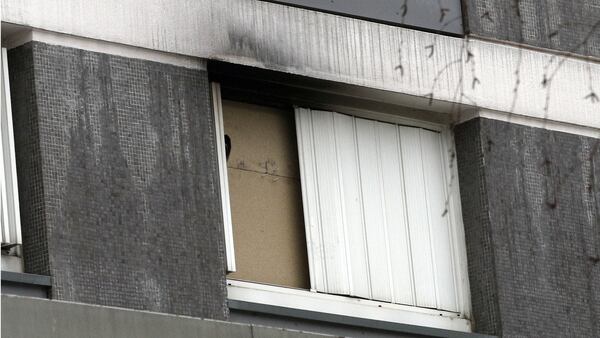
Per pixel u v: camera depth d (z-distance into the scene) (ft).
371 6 145.48
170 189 133.49
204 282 133.39
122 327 127.54
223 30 138.31
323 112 145.48
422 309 145.28
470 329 146.51
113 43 133.59
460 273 147.54
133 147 132.67
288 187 142.82
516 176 148.87
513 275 146.61
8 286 125.80
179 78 135.95
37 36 130.72
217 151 139.13
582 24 154.20
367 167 146.00
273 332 134.51
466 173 148.77
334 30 143.33
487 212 147.23
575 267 149.18
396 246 145.59
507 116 149.79
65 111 130.62
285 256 141.28
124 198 131.44
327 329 139.13
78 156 130.31
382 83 144.56
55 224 128.26
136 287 130.31
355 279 143.13
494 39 150.10
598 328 148.87
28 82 130.21
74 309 125.70
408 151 148.15
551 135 151.23
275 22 140.77
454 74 147.95
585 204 151.12
